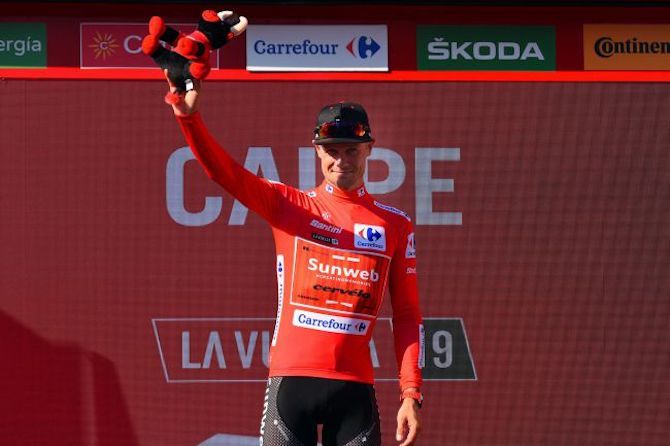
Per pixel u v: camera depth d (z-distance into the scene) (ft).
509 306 54.39
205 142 31.83
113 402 52.54
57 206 52.90
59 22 53.21
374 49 54.44
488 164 54.65
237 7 53.88
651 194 55.11
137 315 53.01
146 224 53.31
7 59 52.90
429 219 54.34
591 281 54.75
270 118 53.88
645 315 54.75
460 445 53.83
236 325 53.42
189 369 53.06
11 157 52.75
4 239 52.47
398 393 53.52
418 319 36.52
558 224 54.75
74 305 52.70
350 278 35.17
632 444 54.44
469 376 54.13
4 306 52.24
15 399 52.08
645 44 55.42
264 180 35.81
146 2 53.47
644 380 54.65
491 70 54.80
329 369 34.42
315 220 35.60
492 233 54.54
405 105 54.39
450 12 54.75
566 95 55.06
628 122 55.21
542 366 54.34
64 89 53.16
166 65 30.63
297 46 54.13
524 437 54.13
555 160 54.90
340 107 35.50
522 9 54.95
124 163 53.36
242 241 53.67
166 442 52.75
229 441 53.01
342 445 34.60
